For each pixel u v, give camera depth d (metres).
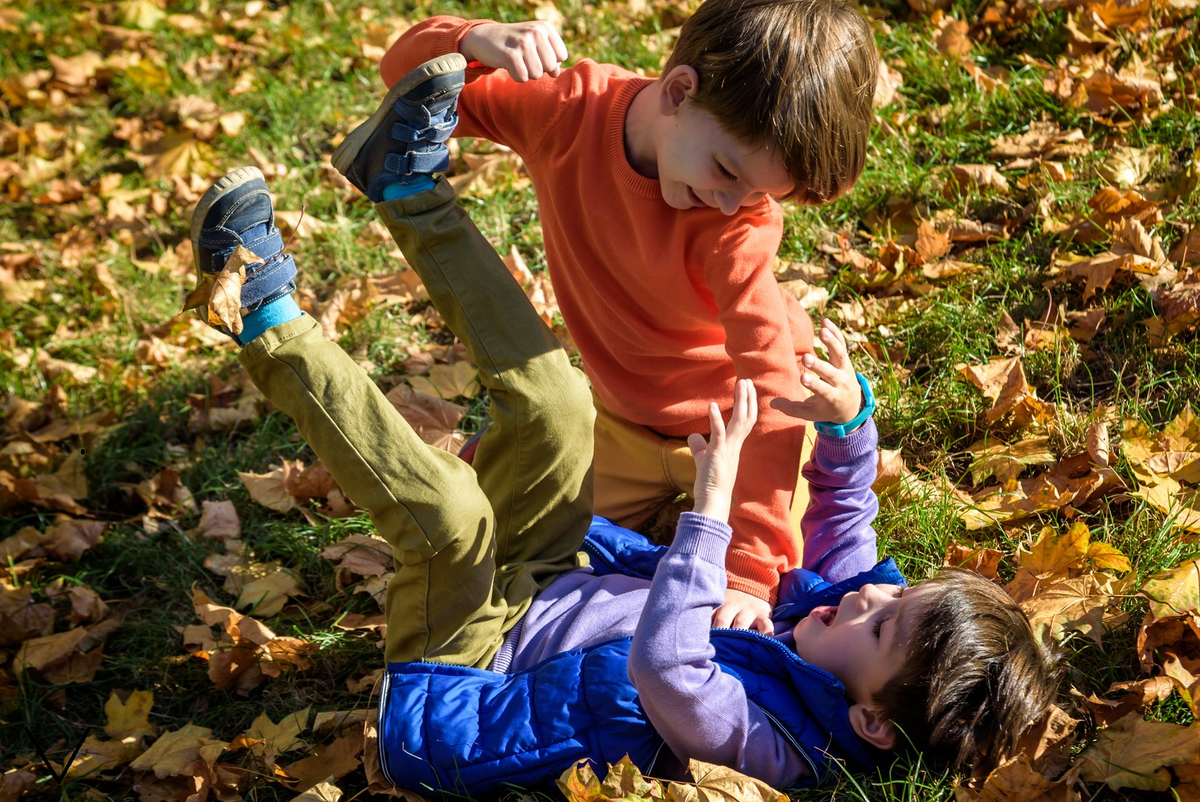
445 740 1.99
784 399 2.12
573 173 2.30
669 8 4.63
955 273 3.21
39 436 3.32
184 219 4.14
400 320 3.50
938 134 3.77
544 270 3.58
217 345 3.59
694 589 1.91
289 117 4.48
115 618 2.78
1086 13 3.96
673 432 2.57
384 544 2.79
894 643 1.93
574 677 1.99
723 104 1.93
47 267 3.95
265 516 3.01
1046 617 2.22
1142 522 2.44
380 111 1.95
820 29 1.93
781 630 2.17
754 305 2.16
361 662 2.51
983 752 1.90
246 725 2.43
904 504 2.62
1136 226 3.03
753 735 1.94
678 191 2.08
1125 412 2.72
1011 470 2.63
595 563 2.42
